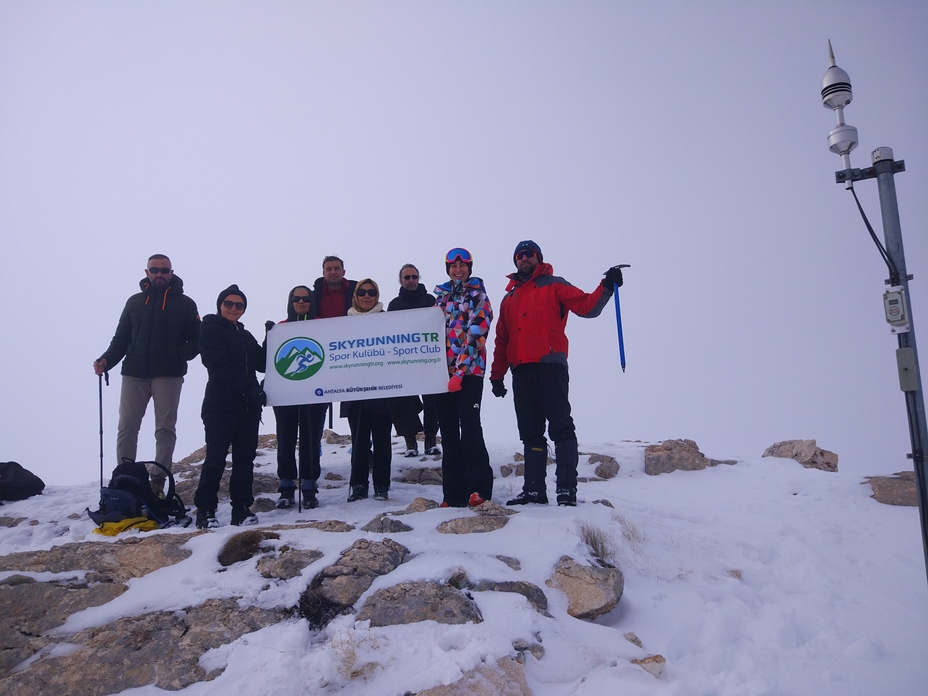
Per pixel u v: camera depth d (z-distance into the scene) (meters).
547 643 3.68
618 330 6.13
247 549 4.58
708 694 3.44
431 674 3.31
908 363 4.09
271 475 7.95
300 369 6.27
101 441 6.94
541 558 4.41
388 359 6.12
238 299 5.98
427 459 8.99
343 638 3.60
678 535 5.34
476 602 3.94
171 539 4.76
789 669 3.74
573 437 5.93
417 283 6.80
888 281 4.23
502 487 7.33
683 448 9.81
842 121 4.54
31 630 3.96
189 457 9.77
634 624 4.06
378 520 5.00
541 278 6.19
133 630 3.84
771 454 10.58
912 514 6.33
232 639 3.73
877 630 4.17
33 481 8.03
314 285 7.42
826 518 6.28
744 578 4.77
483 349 5.99
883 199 4.31
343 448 10.05
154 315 7.18
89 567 4.48
